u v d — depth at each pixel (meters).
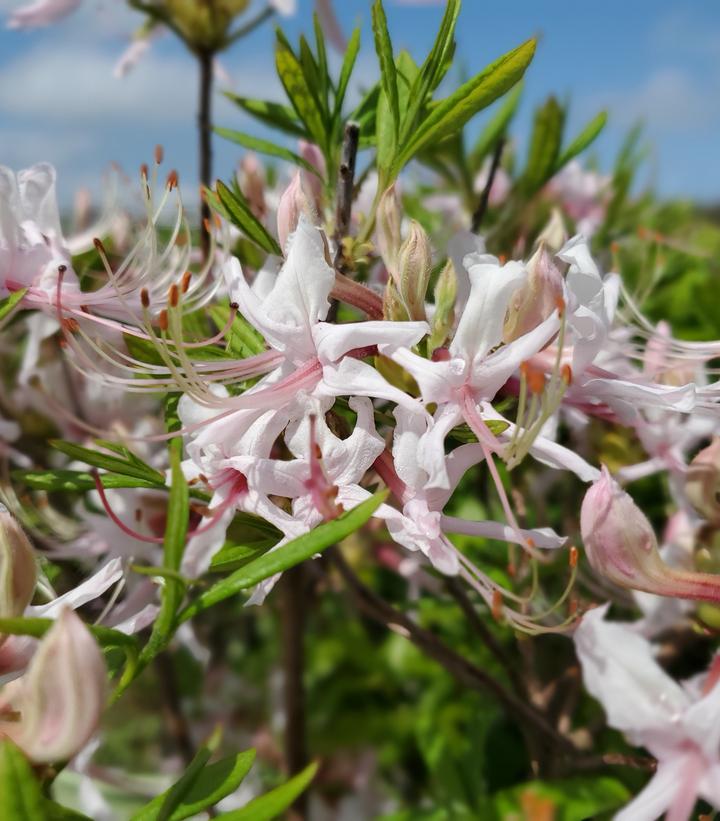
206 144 0.31
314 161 0.26
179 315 0.17
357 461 0.17
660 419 0.24
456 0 0.20
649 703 0.16
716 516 0.21
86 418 0.30
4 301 0.20
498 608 0.17
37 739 0.13
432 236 0.35
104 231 0.27
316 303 0.18
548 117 0.29
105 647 0.17
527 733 0.25
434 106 0.22
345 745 0.42
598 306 0.18
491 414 0.17
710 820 0.17
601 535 0.17
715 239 0.49
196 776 0.15
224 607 0.42
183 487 0.14
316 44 0.24
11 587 0.16
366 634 0.44
